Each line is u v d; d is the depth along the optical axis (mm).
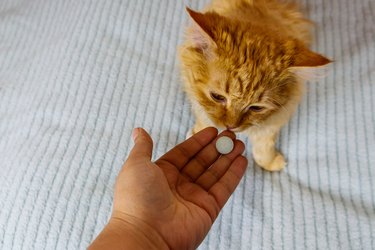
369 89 492
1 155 458
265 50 351
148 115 489
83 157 438
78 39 543
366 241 386
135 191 292
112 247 268
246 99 363
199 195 359
